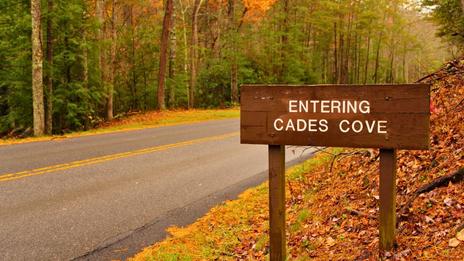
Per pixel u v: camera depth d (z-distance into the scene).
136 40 34.25
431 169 5.89
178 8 43.31
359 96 4.24
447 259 3.96
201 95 39.09
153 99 36.06
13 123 23.58
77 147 12.61
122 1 32.03
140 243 5.84
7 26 20.12
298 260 4.86
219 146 13.23
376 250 4.50
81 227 6.36
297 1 45.59
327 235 5.38
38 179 8.80
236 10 44.56
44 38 21.08
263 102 4.60
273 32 42.19
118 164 10.35
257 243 5.62
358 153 7.72
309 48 50.91
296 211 6.81
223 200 7.75
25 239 5.89
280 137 4.56
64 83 21.80
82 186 8.40
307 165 9.53
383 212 4.30
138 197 7.83
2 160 10.54
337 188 6.97
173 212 7.09
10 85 21.80
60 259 5.32
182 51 35.81
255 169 10.09
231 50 38.50
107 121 25.56
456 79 8.70
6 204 7.26
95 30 22.30
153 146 13.02
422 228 4.65
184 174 9.56
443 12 15.16
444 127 6.95
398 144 4.12
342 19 49.41
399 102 4.09
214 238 6.03
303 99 4.45
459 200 4.82
